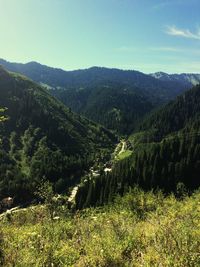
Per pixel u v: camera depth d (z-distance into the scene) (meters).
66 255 13.13
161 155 137.00
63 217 25.69
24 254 13.19
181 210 28.52
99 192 114.00
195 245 12.21
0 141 26.25
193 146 137.12
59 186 152.25
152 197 42.78
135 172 125.94
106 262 12.29
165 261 10.93
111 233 16.66
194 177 126.81
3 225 22.36
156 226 16.52
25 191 139.62
